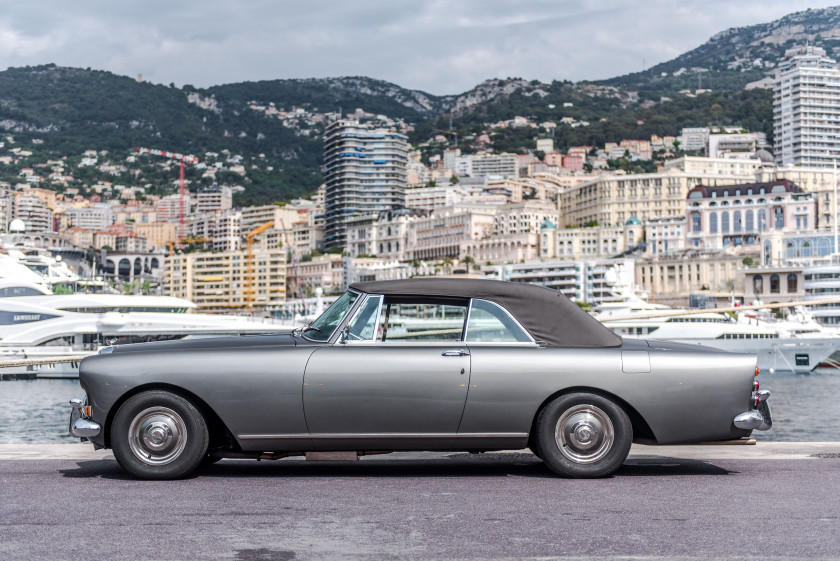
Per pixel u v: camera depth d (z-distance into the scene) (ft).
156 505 21.83
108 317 260.42
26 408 189.47
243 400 25.07
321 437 25.17
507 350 25.50
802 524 19.76
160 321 266.77
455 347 25.50
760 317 362.33
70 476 26.21
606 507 21.58
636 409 25.36
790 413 179.22
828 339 303.48
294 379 25.03
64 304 264.72
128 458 25.26
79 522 20.02
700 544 18.08
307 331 26.73
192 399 25.62
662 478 25.67
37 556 17.21
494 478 25.73
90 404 25.58
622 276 329.72
